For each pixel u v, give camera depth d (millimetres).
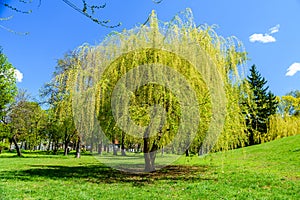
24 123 28031
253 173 10898
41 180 9219
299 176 10047
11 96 26766
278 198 6316
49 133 33844
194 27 8969
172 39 8742
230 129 8555
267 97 36969
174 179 9477
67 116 10312
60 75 10320
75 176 10414
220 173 11062
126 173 11273
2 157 25844
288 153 17938
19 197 6195
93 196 6434
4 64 26219
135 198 6238
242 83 9055
